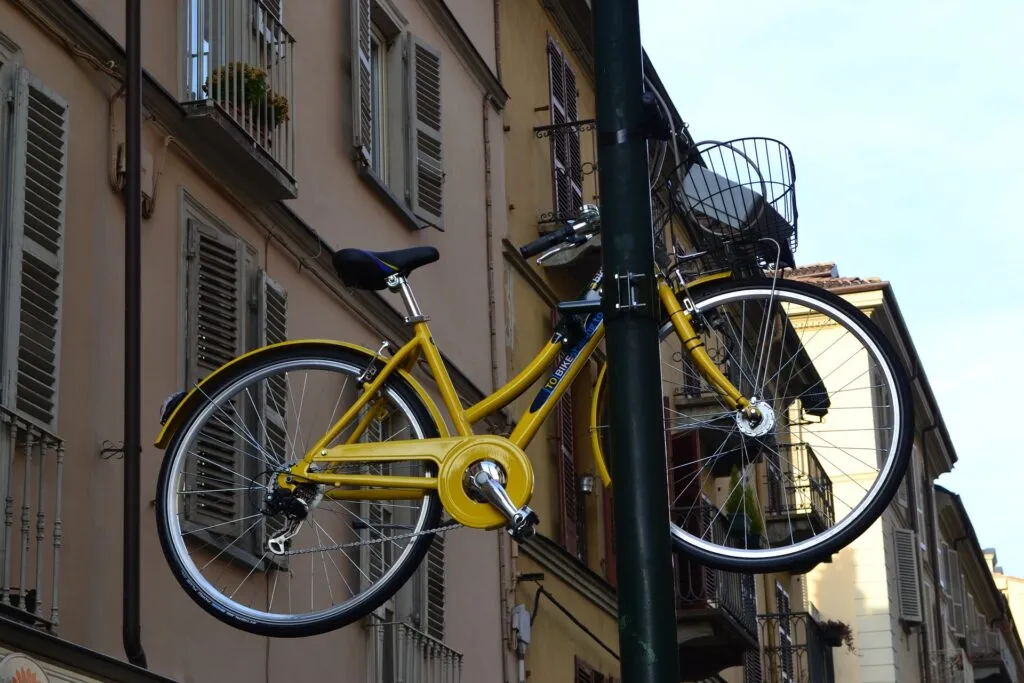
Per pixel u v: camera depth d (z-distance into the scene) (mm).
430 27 14758
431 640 12352
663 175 7141
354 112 12492
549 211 17672
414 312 6188
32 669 7207
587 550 17734
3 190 8062
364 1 12969
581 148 19594
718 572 18891
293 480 6027
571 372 6074
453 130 15031
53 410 8156
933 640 38906
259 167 10258
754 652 24766
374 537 11031
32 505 7953
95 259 8820
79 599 8273
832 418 29594
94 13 9117
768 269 6676
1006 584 69188
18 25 8398
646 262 4906
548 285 17062
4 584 7516
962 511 44312
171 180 9664
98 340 8750
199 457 8711
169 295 9492
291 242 11219
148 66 9594
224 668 9625
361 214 12586
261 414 9562
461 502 5816
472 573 13961
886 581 33188
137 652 8367
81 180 8789
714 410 14547
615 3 5062
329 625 5879
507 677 14414
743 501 6293
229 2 10305
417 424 6020
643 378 4805
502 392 6070
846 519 5793
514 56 17234
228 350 9984
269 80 10750
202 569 9211
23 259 8141
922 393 36812
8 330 7910
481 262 15258
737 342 6707
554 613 16016
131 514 8430
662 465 4754
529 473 5816
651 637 4582
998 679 49406
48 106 8492
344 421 6074
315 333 11508
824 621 31875
